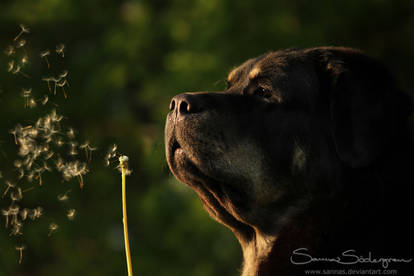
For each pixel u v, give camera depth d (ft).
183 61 41.98
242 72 16.53
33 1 45.83
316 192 14.75
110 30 48.39
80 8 47.26
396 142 14.51
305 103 14.93
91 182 43.21
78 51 49.52
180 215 44.27
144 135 45.42
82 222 44.52
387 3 41.01
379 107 14.32
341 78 14.61
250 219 15.39
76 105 44.52
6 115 40.34
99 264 46.19
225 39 41.47
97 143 40.52
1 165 39.78
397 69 41.63
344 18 41.45
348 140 14.21
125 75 46.50
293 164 14.87
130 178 45.88
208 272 45.39
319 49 15.81
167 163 16.80
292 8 42.45
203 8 42.52
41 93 42.37
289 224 15.12
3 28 44.98
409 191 14.20
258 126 14.99
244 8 41.65
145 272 45.39
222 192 15.39
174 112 15.31
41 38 47.62
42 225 42.06
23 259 44.11
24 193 40.42
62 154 23.06
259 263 15.72
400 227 14.07
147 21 47.37
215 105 14.94
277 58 15.53
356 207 14.40
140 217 47.60
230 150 14.82
